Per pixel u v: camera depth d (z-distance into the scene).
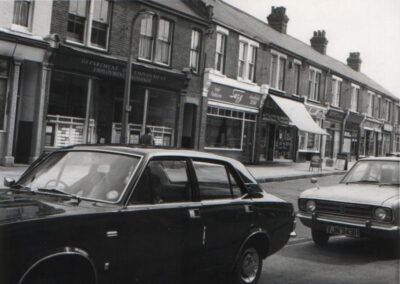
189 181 4.48
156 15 18.12
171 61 18.97
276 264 6.48
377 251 7.68
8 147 13.62
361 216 7.20
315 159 23.52
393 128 43.62
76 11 15.41
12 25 13.46
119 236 3.61
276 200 5.69
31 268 2.97
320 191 7.93
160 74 18.02
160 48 18.64
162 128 18.98
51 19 14.42
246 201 5.10
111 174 4.00
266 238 5.35
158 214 3.97
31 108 14.34
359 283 5.71
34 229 3.06
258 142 24.56
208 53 20.78
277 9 31.39
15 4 13.64
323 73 30.59
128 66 13.91
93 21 15.95
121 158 4.12
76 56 14.91
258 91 23.97
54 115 14.91
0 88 13.48
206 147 21.38
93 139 16.22
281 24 31.19
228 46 21.92
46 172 4.30
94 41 16.05
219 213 4.63
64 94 15.17
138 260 3.79
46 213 3.29
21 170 12.91
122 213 3.67
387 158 8.62
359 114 35.47
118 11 16.59
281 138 27.11
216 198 4.77
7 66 13.52
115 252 3.58
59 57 14.47
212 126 21.70
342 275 6.05
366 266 6.62
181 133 19.72
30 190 4.10
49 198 3.81
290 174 20.47
